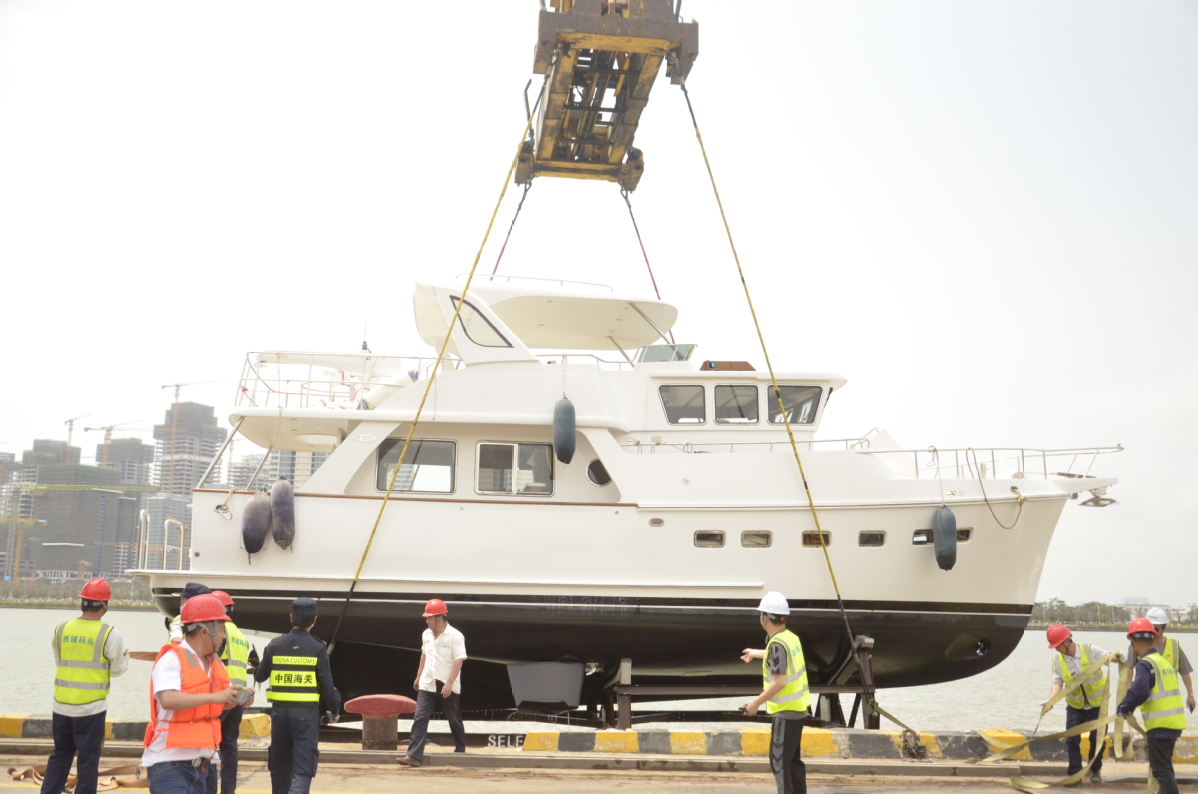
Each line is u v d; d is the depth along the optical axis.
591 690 13.92
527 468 12.62
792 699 6.28
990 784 8.88
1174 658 7.57
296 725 6.07
